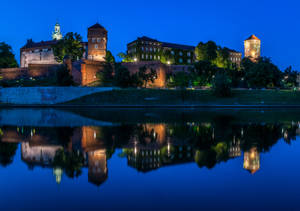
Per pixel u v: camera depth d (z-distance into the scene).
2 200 7.03
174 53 118.50
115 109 55.97
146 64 90.56
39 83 86.06
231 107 62.94
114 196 7.34
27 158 11.65
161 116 36.94
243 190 7.74
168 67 97.38
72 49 99.38
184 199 7.09
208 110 53.16
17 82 88.38
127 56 108.12
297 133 19.45
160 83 89.81
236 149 13.57
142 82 84.62
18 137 17.55
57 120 30.53
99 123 26.97
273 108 60.50
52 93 71.88
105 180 8.70
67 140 16.50
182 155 12.29
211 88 79.25
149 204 6.77
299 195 7.31
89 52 99.06
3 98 73.94
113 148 14.00
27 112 46.00
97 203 6.86
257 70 86.62
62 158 11.75
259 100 72.94
